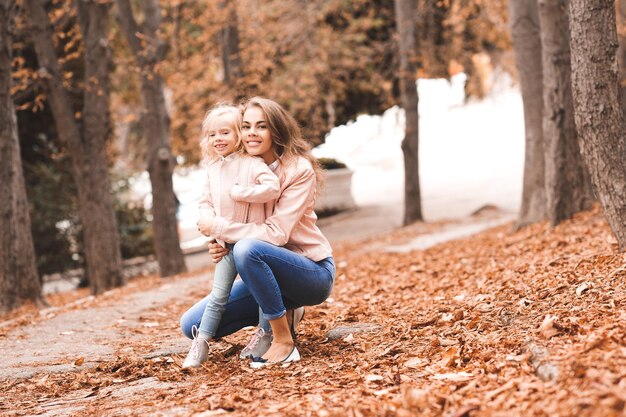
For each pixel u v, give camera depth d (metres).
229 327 4.94
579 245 7.46
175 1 14.58
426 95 34.84
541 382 3.31
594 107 5.71
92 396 4.39
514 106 39.03
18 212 10.35
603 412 2.78
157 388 4.33
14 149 10.35
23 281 10.32
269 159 4.70
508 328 4.57
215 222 4.53
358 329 5.42
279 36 18.70
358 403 3.42
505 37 19.42
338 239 19.25
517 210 19.80
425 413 3.22
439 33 21.14
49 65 13.06
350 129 25.41
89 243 13.44
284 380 4.19
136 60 14.55
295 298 4.74
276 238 4.50
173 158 14.86
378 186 28.38
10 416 4.00
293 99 19.33
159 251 14.77
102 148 13.47
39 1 12.94
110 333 6.70
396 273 9.33
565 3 10.35
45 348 6.08
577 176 10.41
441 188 25.53
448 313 5.37
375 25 20.08
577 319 4.25
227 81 17.06
